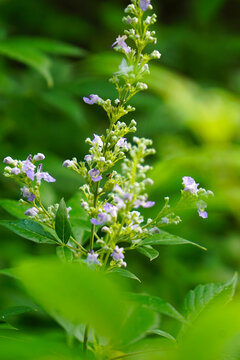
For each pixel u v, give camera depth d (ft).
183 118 4.28
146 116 4.82
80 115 3.47
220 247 4.21
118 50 2.17
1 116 3.72
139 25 2.17
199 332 1.65
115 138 2.17
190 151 3.96
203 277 3.83
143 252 2.15
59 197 3.30
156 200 3.56
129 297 1.95
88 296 1.62
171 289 3.73
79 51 3.08
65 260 2.14
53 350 1.78
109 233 2.14
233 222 4.51
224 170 3.96
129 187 2.09
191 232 4.15
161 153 4.61
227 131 4.19
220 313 1.65
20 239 3.52
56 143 4.17
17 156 3.25
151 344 2.16
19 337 2.04
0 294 3.03
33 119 3.69
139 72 2.18
